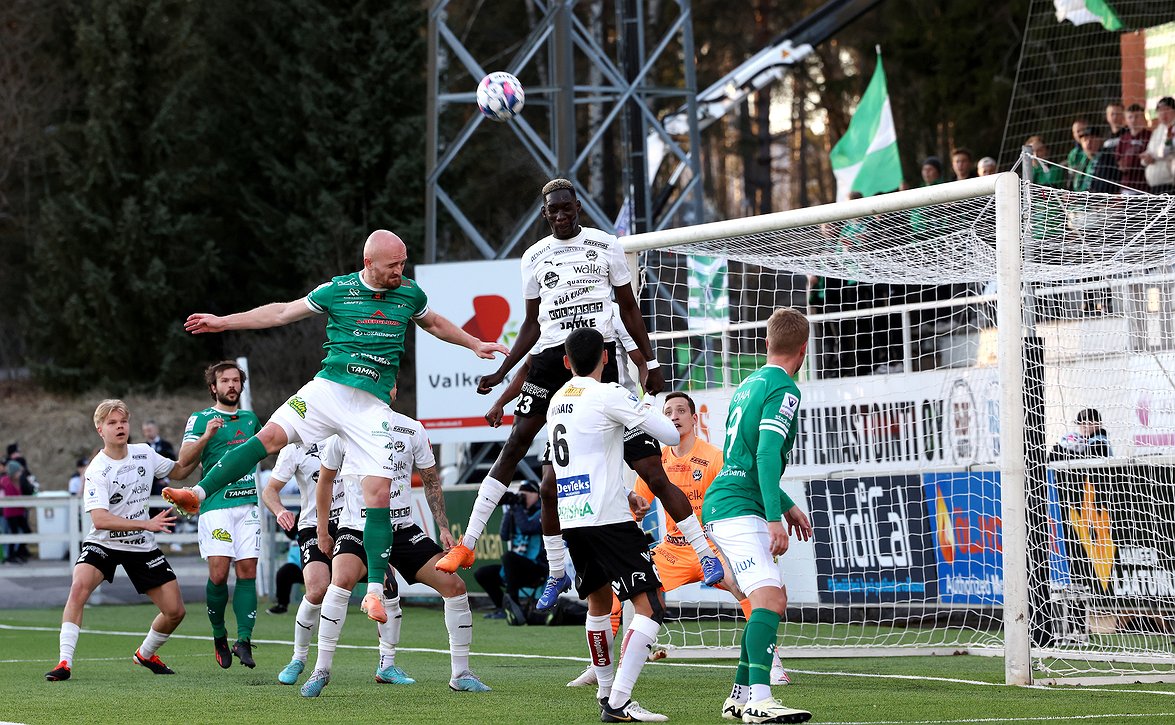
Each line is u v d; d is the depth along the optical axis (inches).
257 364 3356.3
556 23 1647.4
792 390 607.8
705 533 751.1
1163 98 1379.2
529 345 788.6
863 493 1202.6
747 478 619.2
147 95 3905.0
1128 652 871.1
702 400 1200.8
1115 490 917.8
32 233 4131.4
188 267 3836.1
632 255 986.1
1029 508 820.6
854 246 1012.5
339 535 770.2
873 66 3725.4
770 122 4328.3
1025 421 808.3
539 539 1323.8
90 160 3843.5
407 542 778.8
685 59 1758.1
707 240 941.8
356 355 723.4
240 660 947.3
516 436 775.7
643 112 1721.2
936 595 1150.3
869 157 1776.6
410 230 3708.2
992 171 1411.2
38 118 4079.7
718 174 4379.9
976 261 1043.3
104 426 883.4
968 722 599.5
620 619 949.2
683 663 956.6
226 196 4025.6
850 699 699.4
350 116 3818.9
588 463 629.6
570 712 660.1
